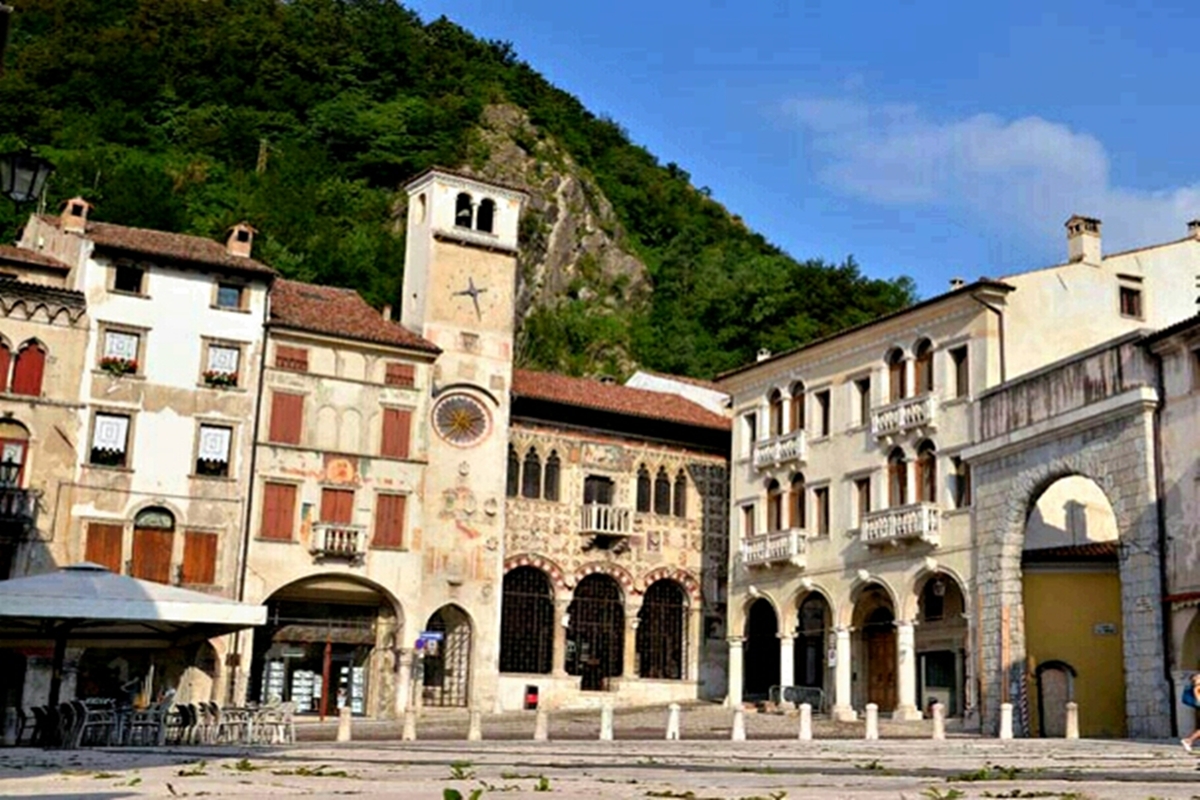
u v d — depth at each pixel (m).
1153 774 16.56
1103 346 39.53
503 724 47.38
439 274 57.53
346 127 116.88
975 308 47.31
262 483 51.84
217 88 116.69
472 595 55.41
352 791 11.39
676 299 116.81
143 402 50.34
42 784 12.40
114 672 49.25
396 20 135.38
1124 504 37.81
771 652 61.06
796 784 12.98
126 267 51.06
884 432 50.59
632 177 137.12
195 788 11.71
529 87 139.50
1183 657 35.00
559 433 60.19
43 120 103.56
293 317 54.50
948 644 49.59
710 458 64.06
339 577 52.72
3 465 48.06
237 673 49.66
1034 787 13.07
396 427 54.62
